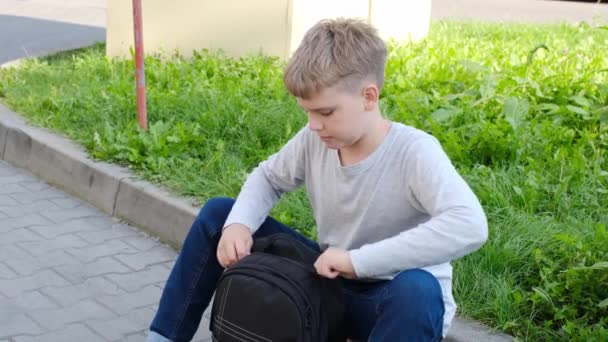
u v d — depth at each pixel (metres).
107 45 7.79
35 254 3.86
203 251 2.55
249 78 6.22
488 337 2.84
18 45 9.33
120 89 5.88
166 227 4.07
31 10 12.54
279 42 7.10
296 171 2.50
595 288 3.00
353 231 2.35
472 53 7.43
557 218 3.70
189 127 4.87
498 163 4.32
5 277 3.59
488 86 5.33
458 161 4.34
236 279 2.21
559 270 3.19
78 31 10.55
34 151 5.05
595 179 4.01
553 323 2.93
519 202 3.81
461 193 2.16
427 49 7.57
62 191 4.79
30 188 4.83
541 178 3.97
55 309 3.33
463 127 4.64
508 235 3.45
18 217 4.34
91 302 3.41
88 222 4.32
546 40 9.02
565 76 6.01
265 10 7.09
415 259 2.14
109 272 3.71
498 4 14.98
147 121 5.25
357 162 2.29
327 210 2.39
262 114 5.11
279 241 2.35
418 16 8.48
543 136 4.57
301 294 2.15
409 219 2.29
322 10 7.22
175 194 4.16
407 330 2.12
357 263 2.15
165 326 2.56
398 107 5.21
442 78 6.05
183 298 2.56
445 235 2.12
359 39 2.18
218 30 7.27
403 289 2.12
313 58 2.15
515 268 3.27
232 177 4.29
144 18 7.51
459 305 3.02
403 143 2.26
